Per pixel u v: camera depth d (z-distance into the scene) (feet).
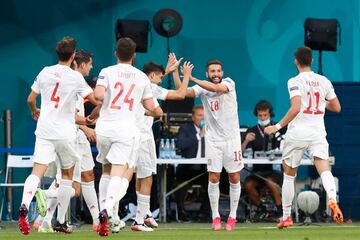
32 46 178.70
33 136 163.94
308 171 163.84
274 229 121.90
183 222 152.46
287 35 182.60
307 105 114.62
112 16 180.24
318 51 180.96
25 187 99.76
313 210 140.26
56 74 101.60
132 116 99.40
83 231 118.83
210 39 181.68
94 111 101.76
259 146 152.66
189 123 154.51
